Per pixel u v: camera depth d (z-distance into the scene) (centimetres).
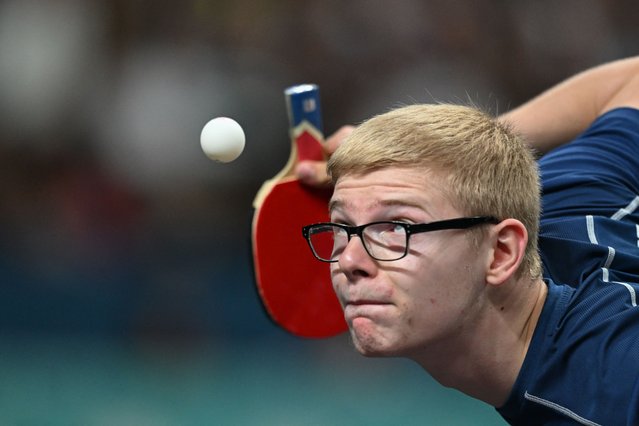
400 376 2173
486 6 2809
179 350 2394
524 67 2798
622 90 952
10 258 2708
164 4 2855
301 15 2831
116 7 2858
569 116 972
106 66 2856
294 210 877
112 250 2728
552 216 831
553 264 787
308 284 884
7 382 2152
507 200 687
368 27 2811
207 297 2573
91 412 2019
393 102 2761
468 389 737
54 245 2752
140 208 2798
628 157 887
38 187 2858
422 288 663
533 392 706
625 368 657
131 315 2506
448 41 2800
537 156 979
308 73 2811
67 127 2864
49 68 2855
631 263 767
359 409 2041
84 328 2480
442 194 666
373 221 667
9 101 2866
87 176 2836
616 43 2780
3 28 2852
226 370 2270
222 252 2730
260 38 2830
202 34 2847
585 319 698
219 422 1984
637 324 675
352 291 673
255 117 2800
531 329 714
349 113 2798
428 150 668
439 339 682
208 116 2797
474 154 679
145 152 2812
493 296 692
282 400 2102
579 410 683
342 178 685
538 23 2798
